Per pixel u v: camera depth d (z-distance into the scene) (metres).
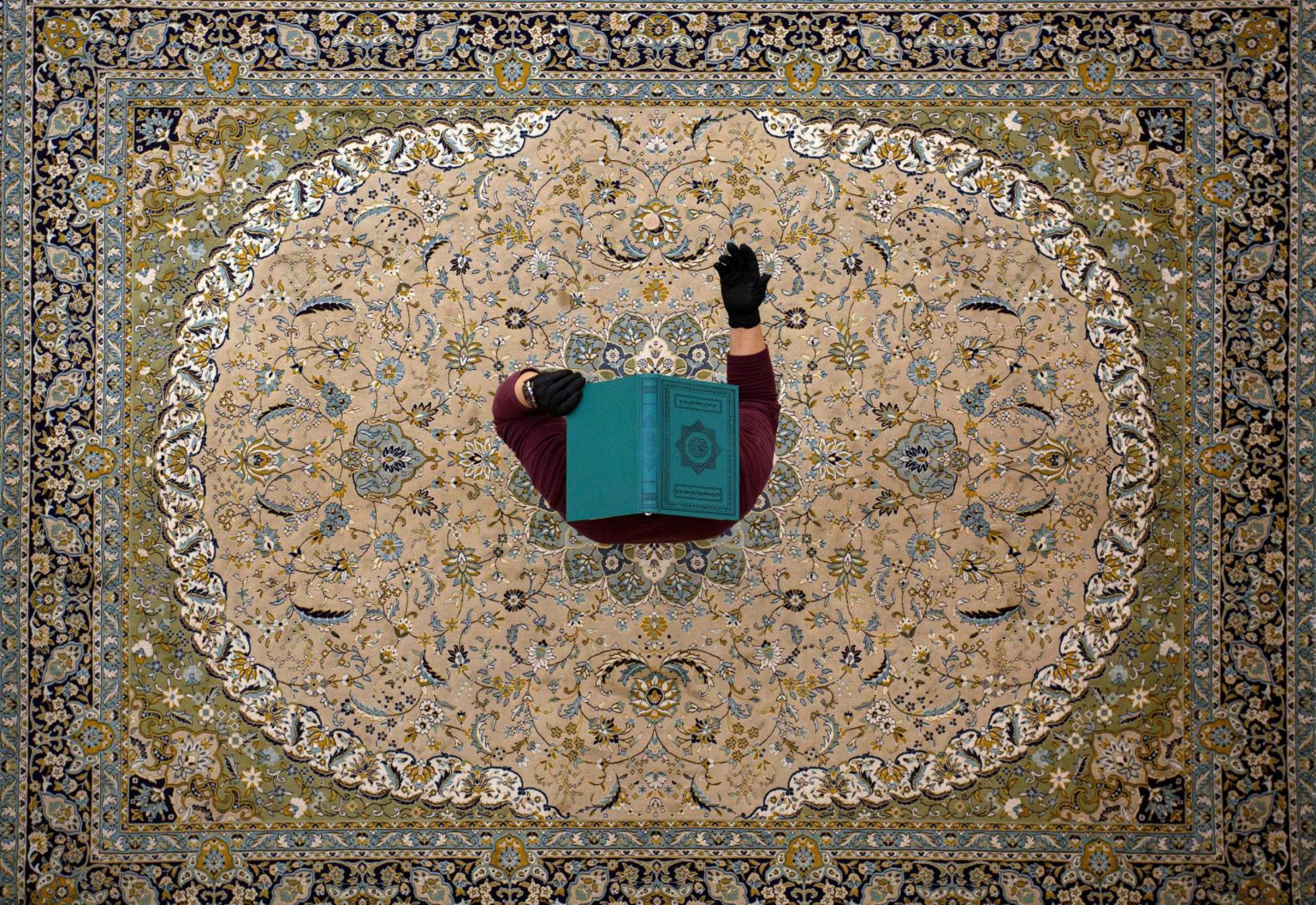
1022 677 2.44
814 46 2.48
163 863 2.41
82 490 2.42
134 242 2.44
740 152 2.47
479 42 2.48
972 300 2.47
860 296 2.46
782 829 2.42
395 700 2.43
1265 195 2.44
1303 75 2.44
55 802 2.40
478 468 2.44
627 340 2.45
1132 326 2.45
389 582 2.44
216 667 2.43
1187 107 2.46
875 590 2.44
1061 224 2.47
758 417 2.01
